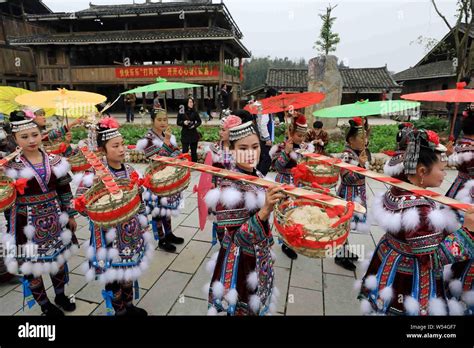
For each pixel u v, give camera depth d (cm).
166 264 347
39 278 255
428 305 172
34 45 2109
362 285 204
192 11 1945
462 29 1418
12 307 281
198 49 2172
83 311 273
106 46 2102
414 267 175
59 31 2395
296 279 318
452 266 219
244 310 181
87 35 2141
